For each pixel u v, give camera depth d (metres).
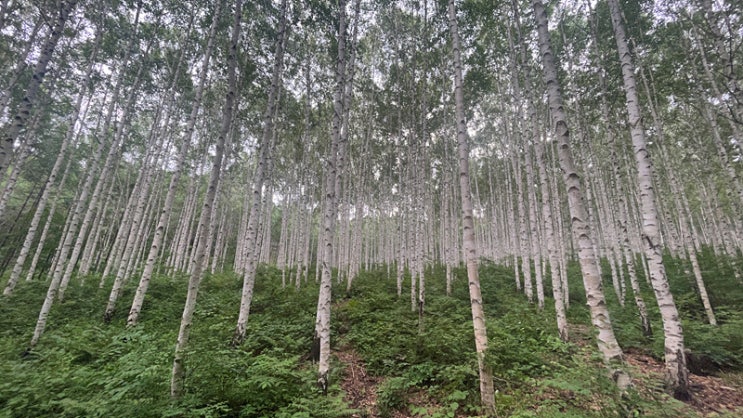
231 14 12.38
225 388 4.28
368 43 16.92
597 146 19.22
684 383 4.93
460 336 6.69
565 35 13.66
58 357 5.62
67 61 14.38
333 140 7.20
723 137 15.05
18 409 3.70
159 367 4.66
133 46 14.02
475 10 12.28
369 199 22.48
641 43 12.62
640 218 23.05
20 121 5.86
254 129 18.12
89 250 17.17
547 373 5.21
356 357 6.88
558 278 8.34
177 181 9.61
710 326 7.26
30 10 11.95
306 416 3.84
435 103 16.69
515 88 12.40
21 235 17.67
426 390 5.30
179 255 18.72
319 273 17.55
